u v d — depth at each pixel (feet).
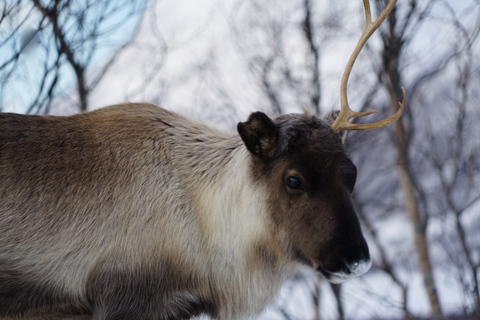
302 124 15.71
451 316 31.91
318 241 14.76
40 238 15.78
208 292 17.11
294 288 33.01
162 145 17.31
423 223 30.89
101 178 16.29
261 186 16.20
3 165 15.93
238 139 17.92
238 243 16.89
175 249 16.52
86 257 15.89
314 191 15.02
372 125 15.99
